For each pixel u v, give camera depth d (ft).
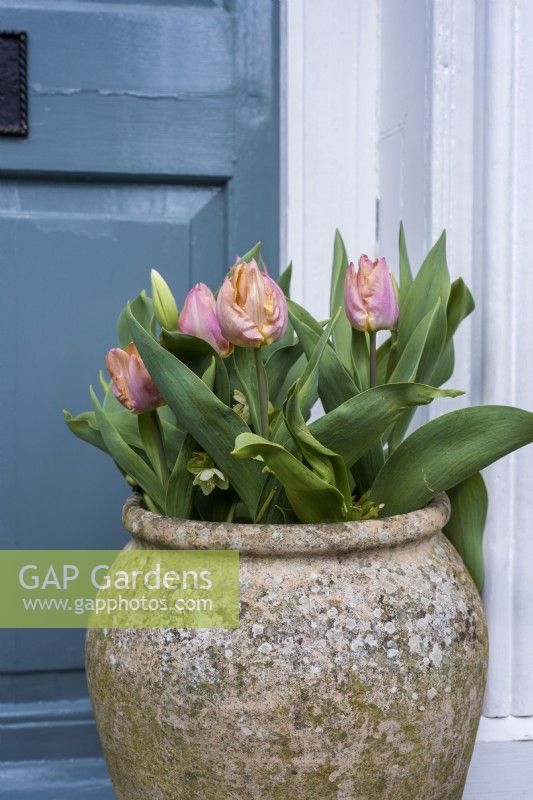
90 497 3.52
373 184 3.55
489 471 3.00
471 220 3.03
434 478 2.23
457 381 3.03
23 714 3.54
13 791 3.47
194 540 2.08
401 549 2.16
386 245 3.45
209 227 3.56
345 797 1.98
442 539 2.37
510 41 2.91
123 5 3.44
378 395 2.03
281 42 3.51
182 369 2.01
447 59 3.00
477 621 2.20
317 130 3.48
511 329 2.97
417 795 2.07
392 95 3.38
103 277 3.49
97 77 3.42
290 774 1.95
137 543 2.28
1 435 3.46
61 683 3.58
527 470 3.00
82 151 3.43
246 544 2.04
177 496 2.21
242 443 1.85
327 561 2.06
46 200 3.47
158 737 2.03
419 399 2.02
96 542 3.54
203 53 3.49
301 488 2.02
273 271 3.59
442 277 2.44
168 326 2.19
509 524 3.01
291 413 1.99
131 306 2.51
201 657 1.98
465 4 2.99
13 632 3.52
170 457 2.40
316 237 3.51
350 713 1.94
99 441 2.52
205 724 1.97
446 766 2.12
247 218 3.55
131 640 2.09
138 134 3.46
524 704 3.06
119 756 2.15
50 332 3.47
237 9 3.51
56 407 3.49
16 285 3.44
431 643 2.04
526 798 3.07
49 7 3.38
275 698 1.93
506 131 2.92
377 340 3.45
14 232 3.43
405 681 1.98
